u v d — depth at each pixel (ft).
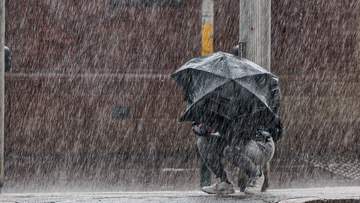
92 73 156.04
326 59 171.94
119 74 157.17
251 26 71.56
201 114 56.85
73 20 156.97
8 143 147.33
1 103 67.41
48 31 155.63
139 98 156.66
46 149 149.28
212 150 64.08
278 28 170.81
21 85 150.20
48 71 154.92
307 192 65.92
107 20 159.33
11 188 92.94
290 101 163.32
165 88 159.02
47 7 155.43
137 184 99.66
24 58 153.89
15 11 153.58
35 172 112.78
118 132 153.69
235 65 56.95
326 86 167.84
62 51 156.46
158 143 155.02
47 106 151.43
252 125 57.47
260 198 59.16
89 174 110.93
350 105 167.12
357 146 162.81
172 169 119.24
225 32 165.89
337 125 164.45
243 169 62.80
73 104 152.97
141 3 161.68
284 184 100.53
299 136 161.58
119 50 160.15
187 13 164.45
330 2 173.06
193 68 56.90
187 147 155.22
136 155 146.72
